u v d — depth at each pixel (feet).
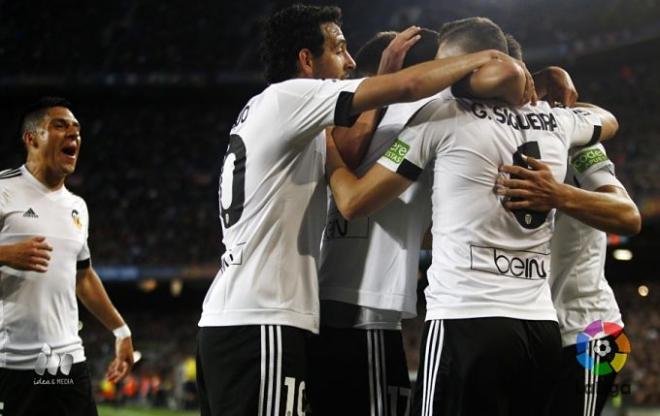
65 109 13.99
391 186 8.61
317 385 10.05
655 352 63.57
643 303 75.82
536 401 8.55
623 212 8.79
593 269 10.41
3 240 13.43
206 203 92.48
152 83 101.91
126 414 52.11
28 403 13.28
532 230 8.55
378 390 9.79
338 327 10.00
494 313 8.13
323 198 9.41
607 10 88.12
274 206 8.90
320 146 9.37
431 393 8.32
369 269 9.79
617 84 90.68
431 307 8.50
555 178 8.75
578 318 10.34
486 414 8.12
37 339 13.28
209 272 83.82
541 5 93.56
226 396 8.70
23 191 13.67
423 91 8.32
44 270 12.50
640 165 73.82
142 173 97.86
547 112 9.12
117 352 14.93
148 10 106.52
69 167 13.92
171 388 63.00
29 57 102.99
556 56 89.92
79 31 104.68
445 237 8.48
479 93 8.47
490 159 8.40
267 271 8.81
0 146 99.09
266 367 8.57
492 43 9.10
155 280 84.89
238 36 103.86
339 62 9.82
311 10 9.80
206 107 107.76
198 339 9.29
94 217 90.63
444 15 94.22
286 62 9.77
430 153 8.63
